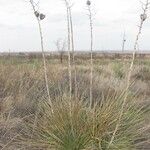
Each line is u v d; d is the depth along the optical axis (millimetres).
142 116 7559
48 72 10445
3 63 11477
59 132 6207
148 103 9008
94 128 6133
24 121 7395
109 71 17406
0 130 6867
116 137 6336
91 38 7102
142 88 13055
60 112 6422
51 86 9141
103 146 6094
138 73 18188
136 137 6938
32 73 10148
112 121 6312
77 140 6023
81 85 10180
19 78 9703
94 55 51406
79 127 6164
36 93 8891
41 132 6570
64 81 10109
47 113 6758
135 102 7789
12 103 8125
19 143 6320
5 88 8609
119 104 6781
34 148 6246
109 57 49312
